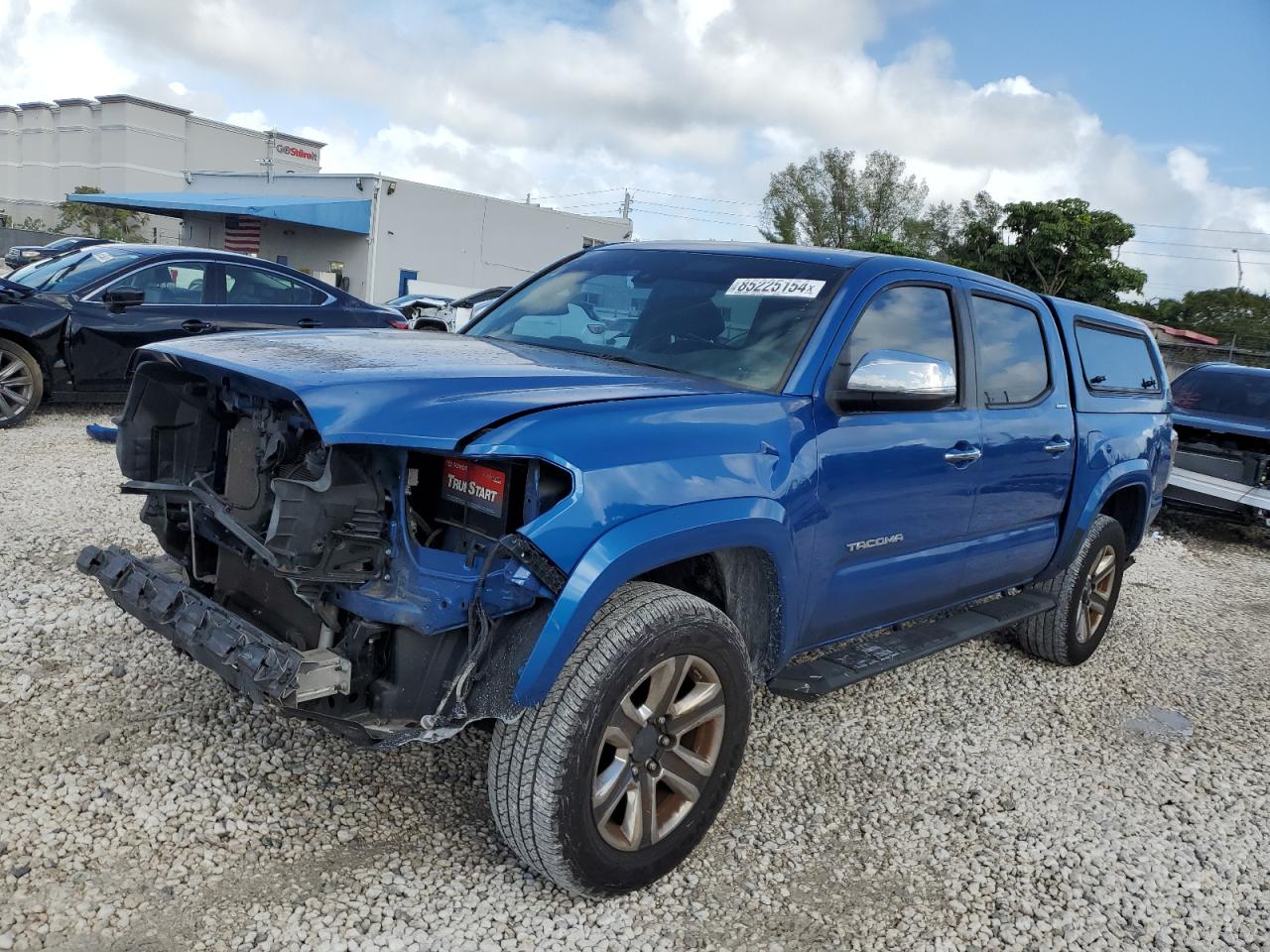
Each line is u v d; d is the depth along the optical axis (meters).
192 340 3.04
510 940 2.56
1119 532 5.40
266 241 35.50
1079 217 35.59
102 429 4.27
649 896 2.85
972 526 4.07
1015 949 2.84
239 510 2.71
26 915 2.40
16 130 86.56
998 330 4.33
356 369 2.63
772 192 51.78
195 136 77.25
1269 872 3.45
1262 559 9.34
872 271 3.62
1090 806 3.79
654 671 2.70
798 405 3.18
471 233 34.62
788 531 3.04
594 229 38.62
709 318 3.56
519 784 2.52
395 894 2.68
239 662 2.41
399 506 2.50
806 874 3.09
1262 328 42.59
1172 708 5.01
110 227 58.19
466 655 2.48
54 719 3.36
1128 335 5.68
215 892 2.60
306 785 3.15
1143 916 3.08
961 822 3.54
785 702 4.37
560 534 2.44
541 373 2.89
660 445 2.71
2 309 8.23
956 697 4.76
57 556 4.96
